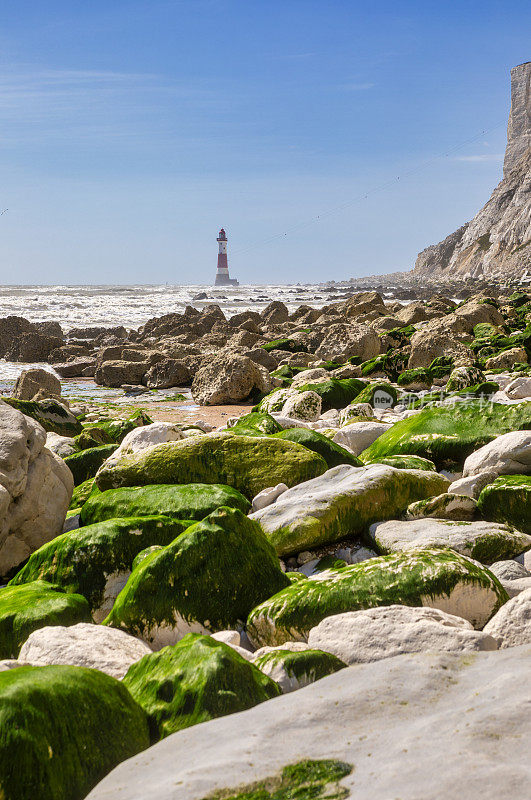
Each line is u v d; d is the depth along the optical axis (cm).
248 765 295
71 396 2673
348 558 748
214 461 938
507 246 14525
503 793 256
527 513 739
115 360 3173
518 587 615
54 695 363
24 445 847
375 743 305
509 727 302
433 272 19962
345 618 521
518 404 1019
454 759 281
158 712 406
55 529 873
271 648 498
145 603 597
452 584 567
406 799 259
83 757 354
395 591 568
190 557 602
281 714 343
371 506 790
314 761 295
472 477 824
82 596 631
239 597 605
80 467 1136
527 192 15175
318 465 936
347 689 364
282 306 5256
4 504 769
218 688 400
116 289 15288
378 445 1091
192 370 2917
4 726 338
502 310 4697
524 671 358
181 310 7975
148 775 309
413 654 402
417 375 2098
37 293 11931
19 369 3509
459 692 351
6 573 828
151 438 1043
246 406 2286
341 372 2523
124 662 483
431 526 728
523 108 17200
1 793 325
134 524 723
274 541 746
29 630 567
